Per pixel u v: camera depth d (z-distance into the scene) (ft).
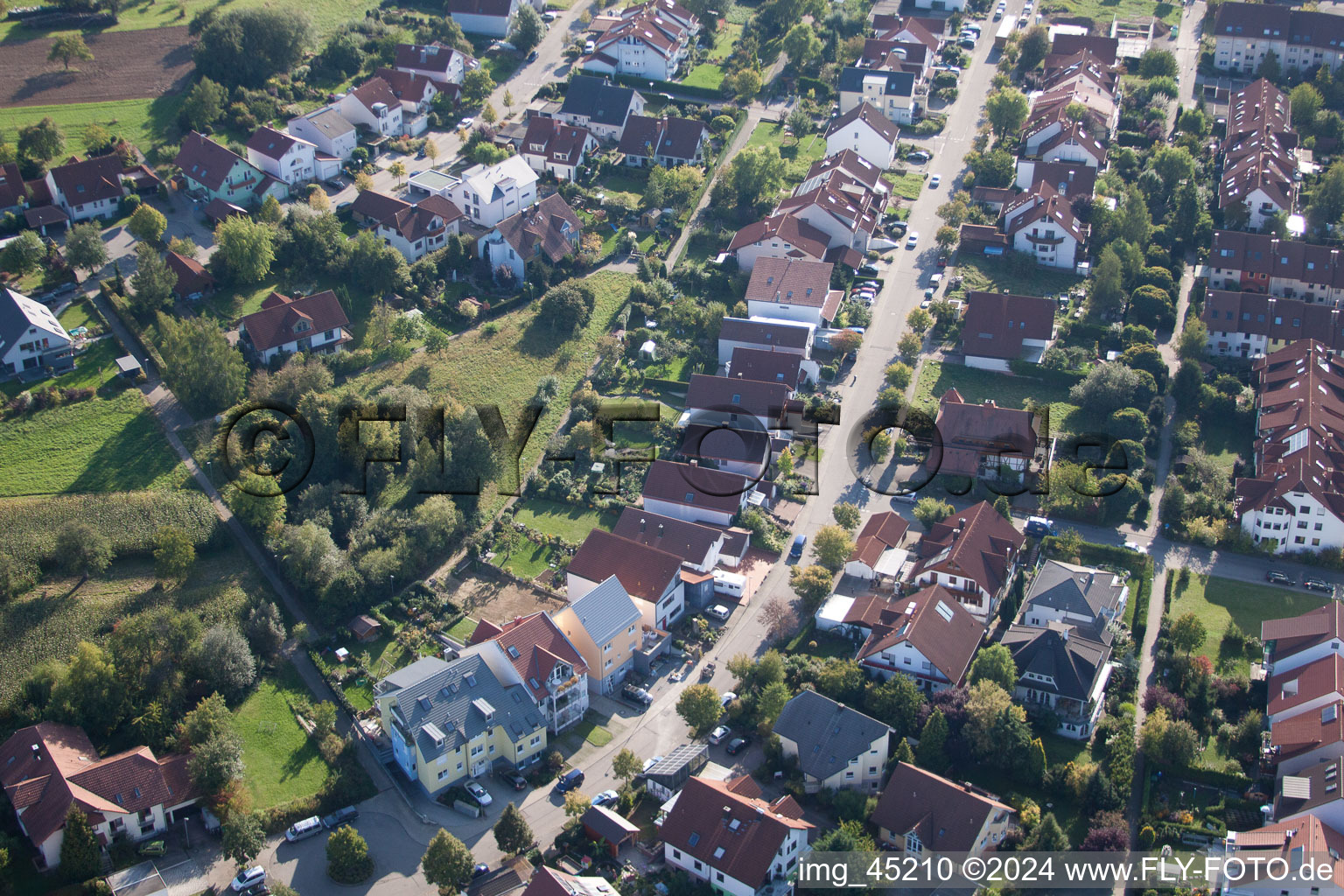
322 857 488.85
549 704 538.06
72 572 599.57
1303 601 620.08
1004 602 602.44
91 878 467.93
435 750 505.25
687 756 522.47
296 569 604.08
